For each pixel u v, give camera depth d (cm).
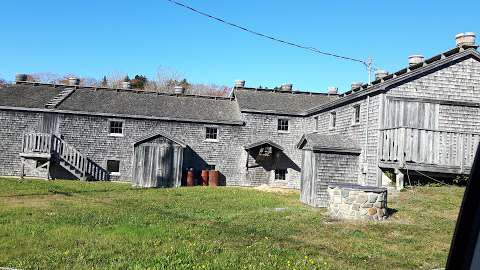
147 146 2745
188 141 2953
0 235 992
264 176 2984
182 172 2820
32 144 2678
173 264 782
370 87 1964
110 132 2889
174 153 2769
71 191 2045
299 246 952
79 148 2839
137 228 1117
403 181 1702
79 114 2844
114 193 2059
